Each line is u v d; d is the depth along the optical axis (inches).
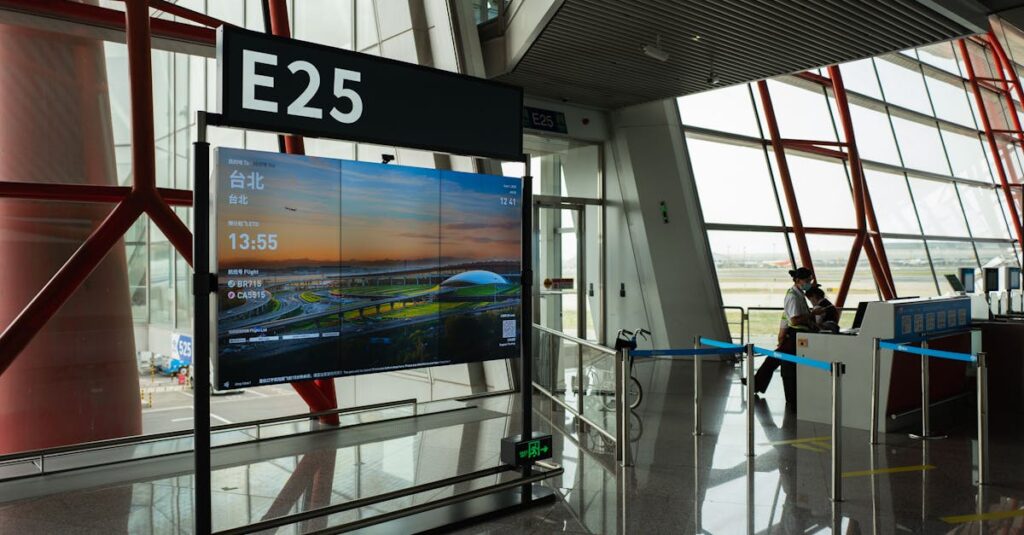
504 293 223.6
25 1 241.0
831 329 360.2
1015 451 271.7
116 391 260.5
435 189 208.8
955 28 341.1
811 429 306.2
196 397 160.6
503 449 213.8
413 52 391.2
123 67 263.1
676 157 517.3
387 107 193.3
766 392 396.2
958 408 353.1
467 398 370.0
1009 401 354.6
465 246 215.2
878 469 247.0
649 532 188.2
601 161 530.6
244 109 168.1
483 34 412.8
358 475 239.9
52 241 248.2
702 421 320.5
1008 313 448.1
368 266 196.1
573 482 231.3
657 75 427.5
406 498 215.6
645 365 486.6
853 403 311.3
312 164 185.3
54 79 250.5
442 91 204.5
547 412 341.1
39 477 234.7
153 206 257.6
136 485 227.6
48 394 245.9
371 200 196.4
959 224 732.0
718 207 538.6
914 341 318.3
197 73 287.6
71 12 249.9
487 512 198.4
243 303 174.1
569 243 510.3
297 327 183.3
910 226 666.2
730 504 209.5
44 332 245.1
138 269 265.9
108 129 260.2
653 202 512.7
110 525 191.5
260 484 229.5
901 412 309.6
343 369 192.1
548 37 361.1
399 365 202.5
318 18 361.4
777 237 560.7
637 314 519.2
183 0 292.4
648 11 322.0
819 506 207.8
